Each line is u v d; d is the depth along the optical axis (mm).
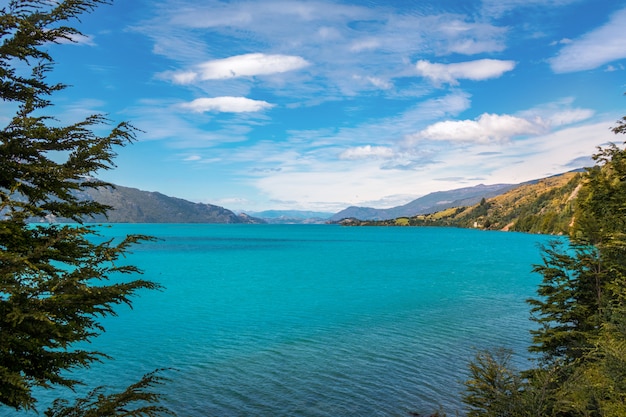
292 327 41156
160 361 30625
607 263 23406
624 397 15219
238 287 67250
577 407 15359
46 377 7621
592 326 23312
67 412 7984
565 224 182625
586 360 20859
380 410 22984
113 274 81000
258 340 36438
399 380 27047
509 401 16719
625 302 21250
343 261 112562
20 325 6879
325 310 49469
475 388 18641
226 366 29578
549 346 24438
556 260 25609
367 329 40281
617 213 24500
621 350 16344
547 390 16766
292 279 77062
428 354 32375
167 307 51188
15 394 6578
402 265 102875
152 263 105312
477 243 198375
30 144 7738
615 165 24969
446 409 23109
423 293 61562
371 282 73188
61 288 7543
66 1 7730
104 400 8180
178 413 22266
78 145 7930
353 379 27203
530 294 60312
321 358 31422
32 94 7902
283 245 186125
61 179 7789
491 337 37188
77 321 7992
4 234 7191
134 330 39969
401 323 42750
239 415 22203
